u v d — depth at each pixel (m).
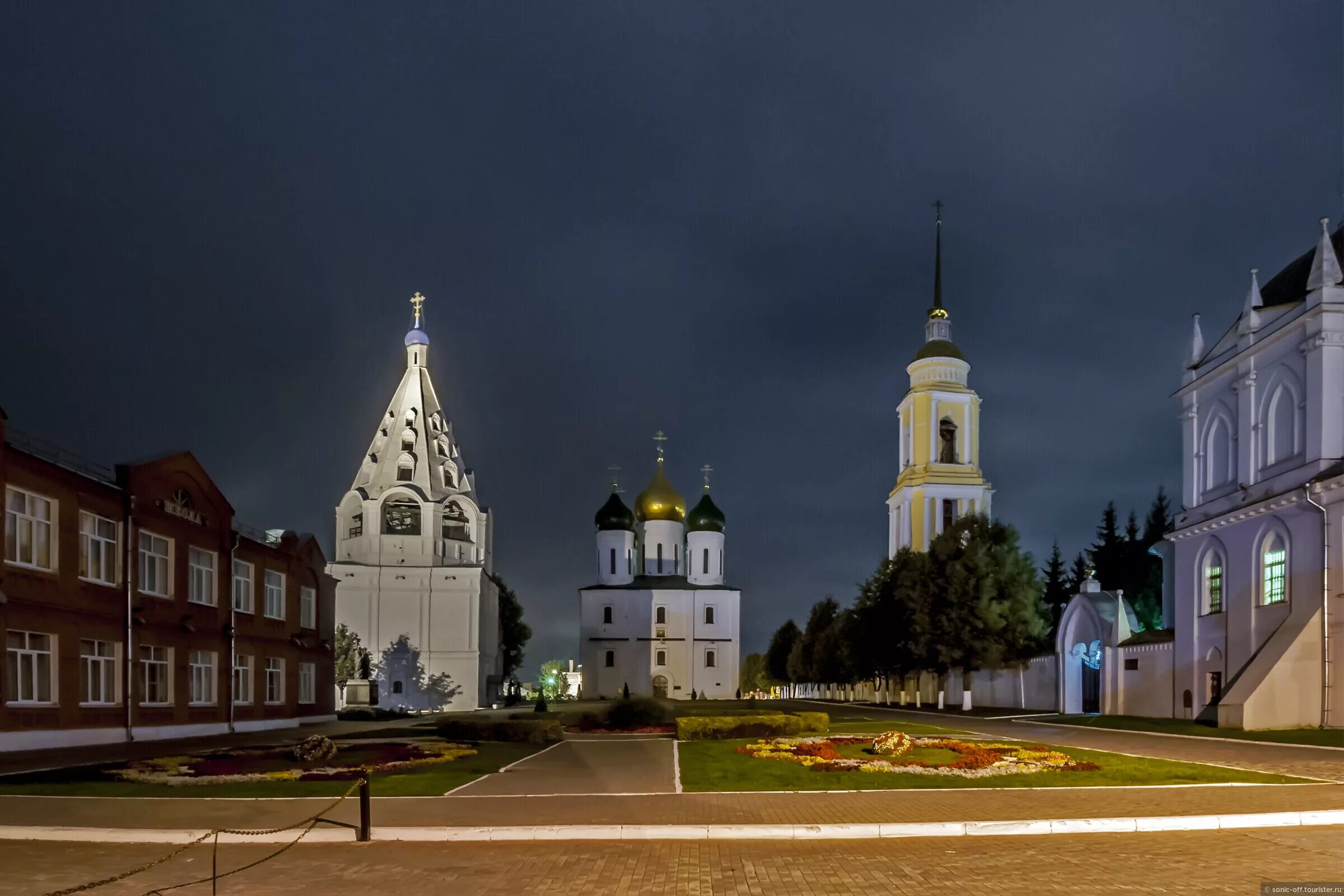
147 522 34.75
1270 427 35.28
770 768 20.98
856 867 11.77
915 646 56.38
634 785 18.59
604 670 110.94
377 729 42.97
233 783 19.16
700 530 116.06
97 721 31.39
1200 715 37.59
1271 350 35.44
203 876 11.60
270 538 49.81
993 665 54.50
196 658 38.44
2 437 27.41
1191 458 40.44
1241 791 17.11
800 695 123.88
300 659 49.50
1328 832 13.85
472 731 32.88
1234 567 36.28
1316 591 31.62
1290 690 31.05
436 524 84.00
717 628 112.00
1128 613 45.44
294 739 35.38
